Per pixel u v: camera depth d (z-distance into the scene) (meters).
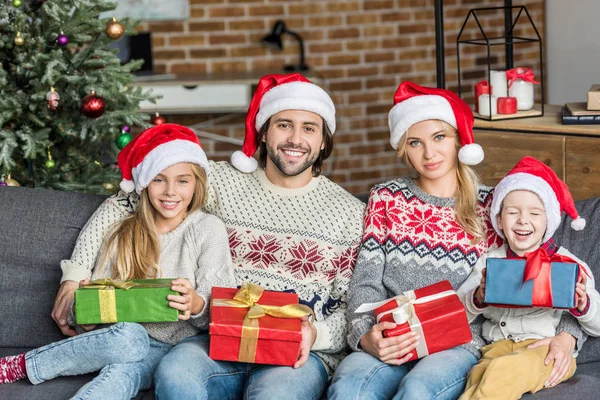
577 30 5.25
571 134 3.19
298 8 5.77
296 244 2.49
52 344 2.26
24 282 2.59
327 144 2.61
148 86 5.17
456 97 2.51
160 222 2.54
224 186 2.59
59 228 2.63
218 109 5.23
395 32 5.82
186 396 2.09
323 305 2.47
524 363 2.08
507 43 3.39
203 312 2.34
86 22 3.32
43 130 3.24
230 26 5.79
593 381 2.17
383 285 2.48
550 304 2.13
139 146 2.51
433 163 2.47
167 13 5.73
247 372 2.32
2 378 2.26
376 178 5.96
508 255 2.40
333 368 2.39
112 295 2.23
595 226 2.48
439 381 2.12
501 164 3.37
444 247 2.46
